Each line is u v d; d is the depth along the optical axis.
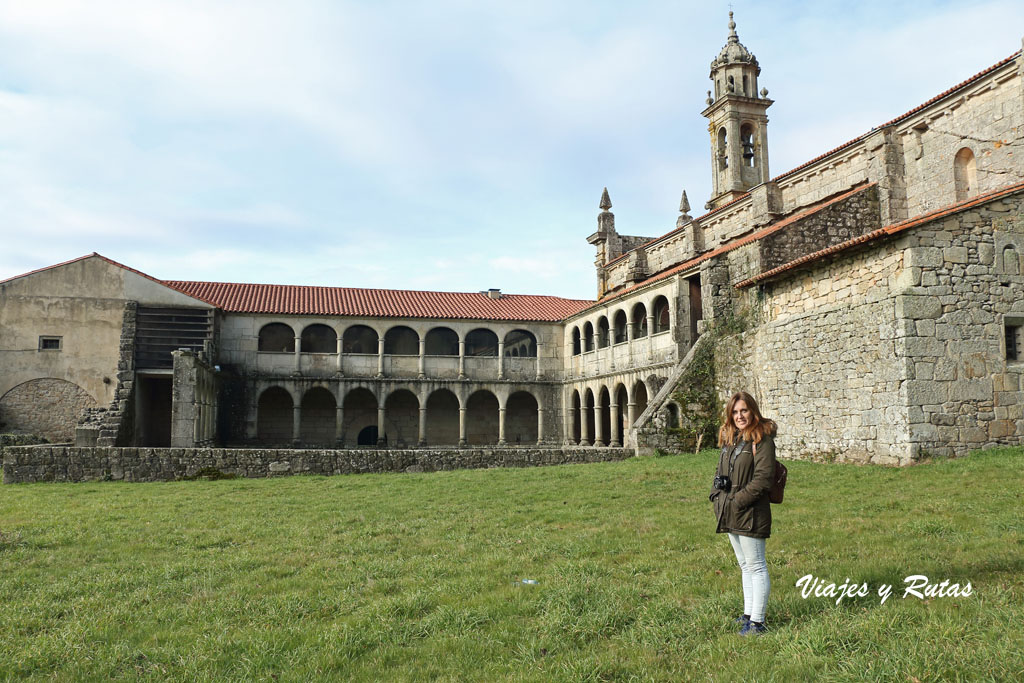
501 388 42.78
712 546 9.10
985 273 17.59
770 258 25.59
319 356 40.84
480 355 43.19
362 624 6.41
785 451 21.73
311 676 5.37
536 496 14.98
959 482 13.15
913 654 4.81
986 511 10.16
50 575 8.69
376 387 41.41
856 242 18.33
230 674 5.49
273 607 7.11
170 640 6.22
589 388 39.41
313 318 40.75
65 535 11.37
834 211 26.50
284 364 40.25
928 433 16.73
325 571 8.65
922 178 25.78
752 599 5.80
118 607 7.21
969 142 23.86
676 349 29.47
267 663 5.63
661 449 24.95
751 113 40.81
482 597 7.09
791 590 6.82
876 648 5.07
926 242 17.30
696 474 17.73
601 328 38.78
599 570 8.07
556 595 6.97
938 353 17.05
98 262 34.34
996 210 17.86
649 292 32.41
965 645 4.95
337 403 40.84
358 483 19.00
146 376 33.66
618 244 47.69
